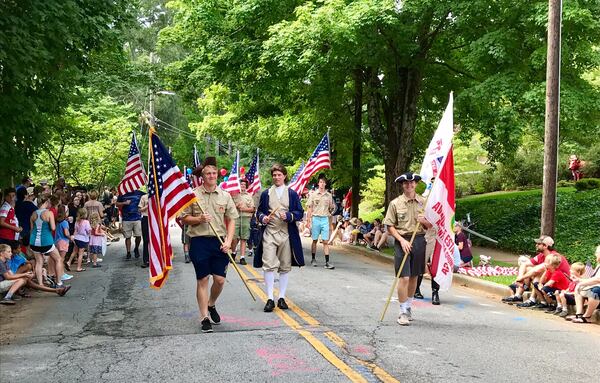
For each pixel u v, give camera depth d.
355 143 22.30
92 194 14.09
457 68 19.33
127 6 11.98
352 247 18.97
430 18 16.42
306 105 21.62
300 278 11.84
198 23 18.69
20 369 5.59
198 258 7.09
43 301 9.36
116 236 23.27
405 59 17.36
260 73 18.33
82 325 7.55
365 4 14.69
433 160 8.64
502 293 10.74
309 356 5.94
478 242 18.12
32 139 12.01
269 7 17.39
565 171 25.14
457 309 9.09
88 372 5.46
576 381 5.38
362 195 32.66
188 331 7.07
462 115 19.19
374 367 5.61
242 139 28.95
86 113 22.88
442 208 7.91
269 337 6.72
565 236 15.52
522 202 20.86
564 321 8.54
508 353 6.32
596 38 14.70
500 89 14.62
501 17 15.09
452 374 5.47
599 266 8.67
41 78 11.31
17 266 9.96
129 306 8.81
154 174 7.25
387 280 11.91
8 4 9.00
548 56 11.09
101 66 14.57
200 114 47.41
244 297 9.40
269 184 40.59
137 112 33.31
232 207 7.37
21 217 11.93
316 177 30.73
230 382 5.13
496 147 20.14
